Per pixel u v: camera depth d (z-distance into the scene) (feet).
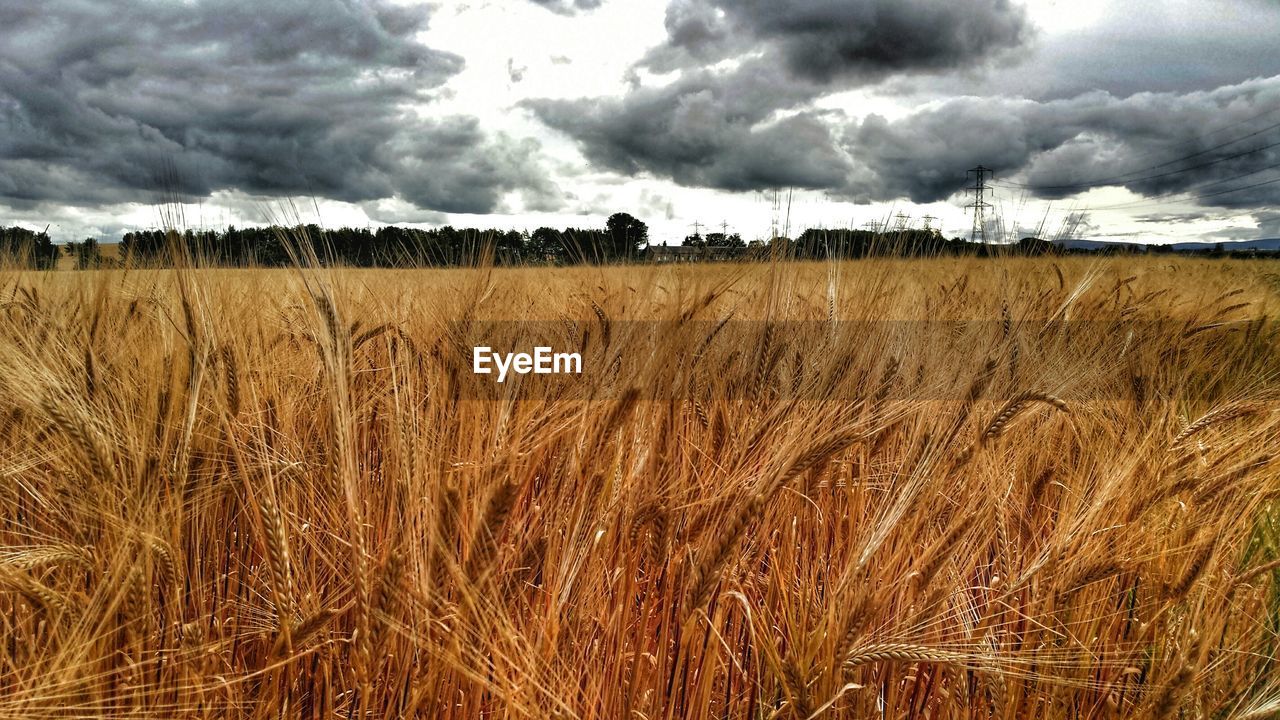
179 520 6.52
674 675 7.13
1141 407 12.01
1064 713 7.65
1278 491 9.73
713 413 8.70
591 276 13.69
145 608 6.05
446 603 5.66
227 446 7.55
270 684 6.93
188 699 5.90
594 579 7.11
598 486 6.99
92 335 9.17
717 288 9.82
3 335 8.40
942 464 7.95
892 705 7.61
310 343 10.87
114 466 6.64
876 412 8.98
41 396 6.79
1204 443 10.30
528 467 7.19
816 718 6.00
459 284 11.74
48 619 6.06
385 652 6.64
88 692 5.71
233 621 7.79
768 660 6.51
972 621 8.00
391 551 5.66
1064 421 11.91
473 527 5.74
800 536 9.21
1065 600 7.97
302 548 7.62
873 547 6.90
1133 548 8.82
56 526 7.40
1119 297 19.52
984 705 7.45
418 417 7.13
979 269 16.15
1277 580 10.01
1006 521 8.90
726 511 7.02
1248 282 34.60
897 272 11.97
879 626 7.64
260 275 11.00
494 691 5.63
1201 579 8.13
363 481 7.62
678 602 7.73
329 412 7.36
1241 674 8.32
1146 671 8.47
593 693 6.88
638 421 7.43
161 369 7.43
